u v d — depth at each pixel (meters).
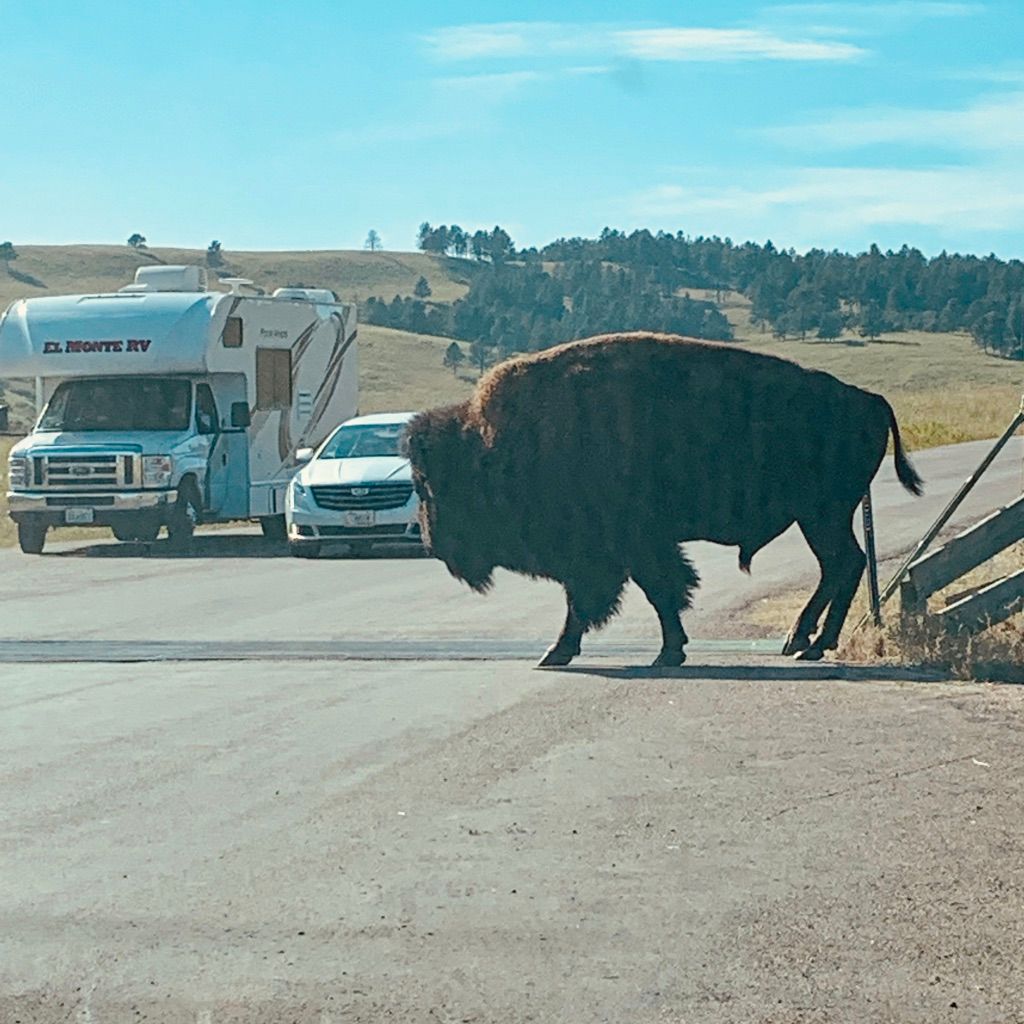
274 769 10.24
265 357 28.45
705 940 7.08
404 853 8.38
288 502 24.81
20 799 9.60
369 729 11.38
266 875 8.05
